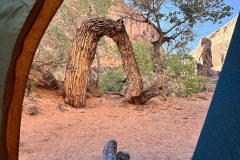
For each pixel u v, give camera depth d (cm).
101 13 962
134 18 992
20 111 170
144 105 796
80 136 515
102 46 1161
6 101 161
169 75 1070
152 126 607
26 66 165
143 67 1043
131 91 786
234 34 202
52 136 503
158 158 399
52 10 160
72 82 711
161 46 1069
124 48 778
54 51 955
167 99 930
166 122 648
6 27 147
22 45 162
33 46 164
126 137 520
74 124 588
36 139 479
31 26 160
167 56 1087
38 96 724
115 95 913
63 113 654
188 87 1072
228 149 188
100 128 573
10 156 171
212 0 966
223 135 193
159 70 959
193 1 946
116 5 990
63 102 722
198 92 1180
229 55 203
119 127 589
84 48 706
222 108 199
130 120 650
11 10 148
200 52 2006
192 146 471
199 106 885
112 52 1175
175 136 537
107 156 281
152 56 1033
